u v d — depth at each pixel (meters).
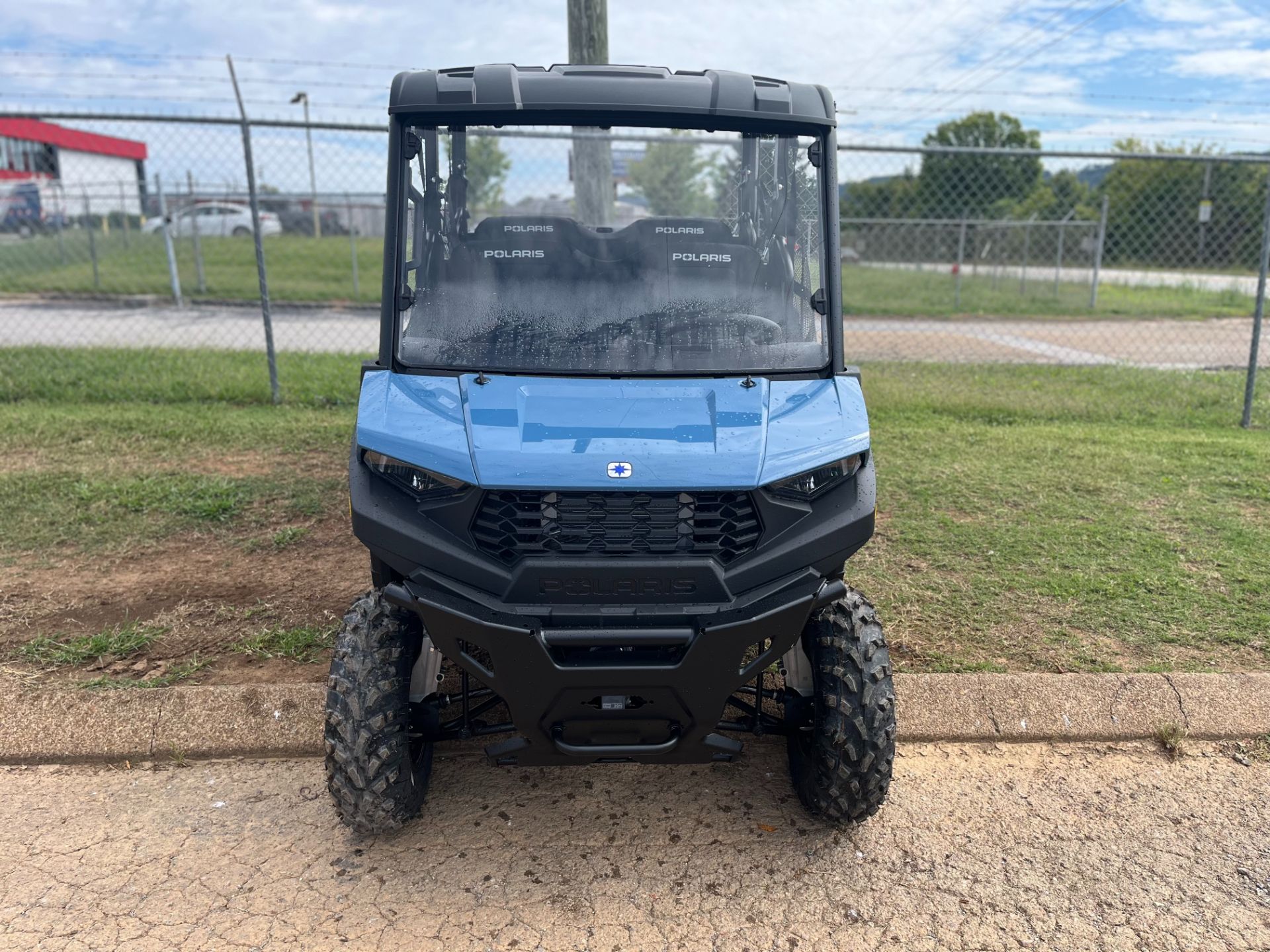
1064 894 3.06
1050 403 9.55
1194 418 9.09
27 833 3.28
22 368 10.16
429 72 3.35
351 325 16.53
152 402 9.14
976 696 4.00
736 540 2.84
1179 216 22.33
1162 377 11.31
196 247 20.12
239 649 4.35
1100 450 7.69
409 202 3.31
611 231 3.48
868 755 3.05
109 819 3.36
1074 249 24.73
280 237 27.89
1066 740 3.90
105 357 10.99
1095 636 4.54
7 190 22.98
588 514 2.80
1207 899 3.04
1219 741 3.88
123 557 5.37
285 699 3.87
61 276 21.75
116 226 24.70
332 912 2.94
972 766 3.74
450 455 2.83
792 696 3.28
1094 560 5.42
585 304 3.33
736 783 3.63
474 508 2.80
